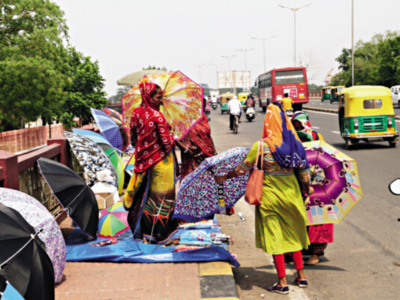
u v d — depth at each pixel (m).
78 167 7.63
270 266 5.05
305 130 5.16
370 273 4.73
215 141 19.86
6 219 2.96
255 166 4.20
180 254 4.73
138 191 5.09
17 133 30.33
